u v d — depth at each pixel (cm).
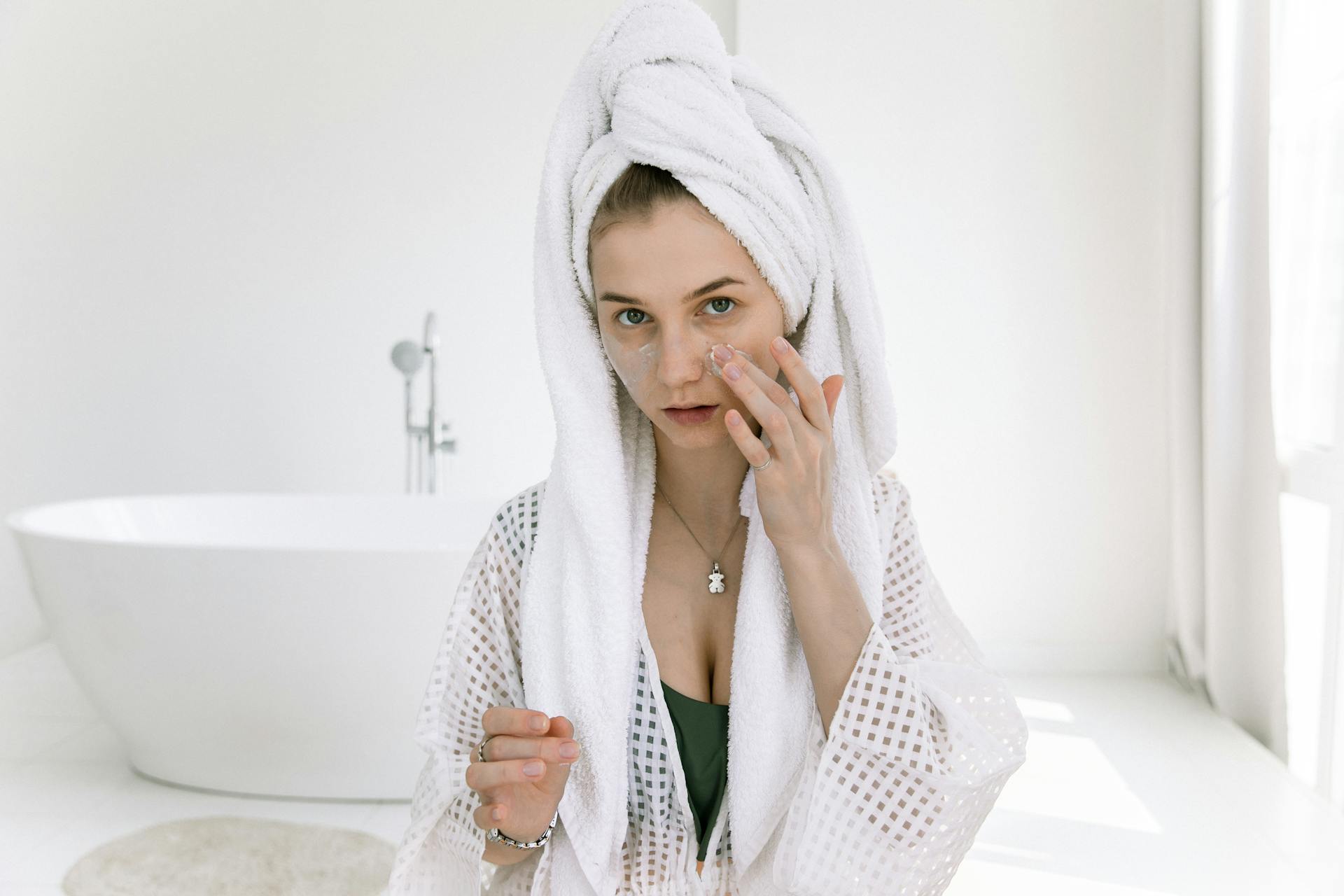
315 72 384
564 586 71
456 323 382
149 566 231
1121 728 298
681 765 71
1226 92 293
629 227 62
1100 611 354
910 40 348
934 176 350
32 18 369
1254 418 285
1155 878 210
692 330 64
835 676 67
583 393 71
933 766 65
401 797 245
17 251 369
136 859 213
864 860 67
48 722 301
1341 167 243
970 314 352
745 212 62
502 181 380
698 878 71
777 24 350
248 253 388
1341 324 244
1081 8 346
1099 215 349
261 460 390
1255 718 294
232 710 239
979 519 356
